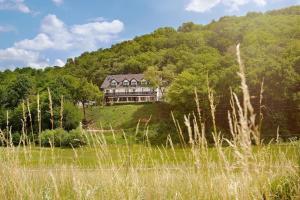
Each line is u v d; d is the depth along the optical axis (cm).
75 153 524
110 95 14938
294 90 6981
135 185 440
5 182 467
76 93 11606
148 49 19825
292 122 6531
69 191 467
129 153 461
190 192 418
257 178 225
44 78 11269
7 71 16000
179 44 18188
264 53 7969
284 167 369
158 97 13075
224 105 6309
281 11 17625
